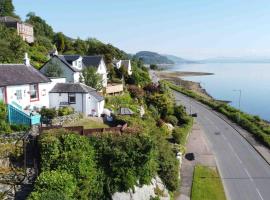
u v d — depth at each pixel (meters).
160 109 66.38
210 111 85.62
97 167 28.19
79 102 43.31
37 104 40.59
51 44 117.31
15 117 32.12
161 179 34.81
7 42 72.25
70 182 25.00
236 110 84.38
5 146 28.05
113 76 81.88
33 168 26.70
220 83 180.25
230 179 41.84
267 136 60.28
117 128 31.78
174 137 51.84
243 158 49.91
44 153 26.64
